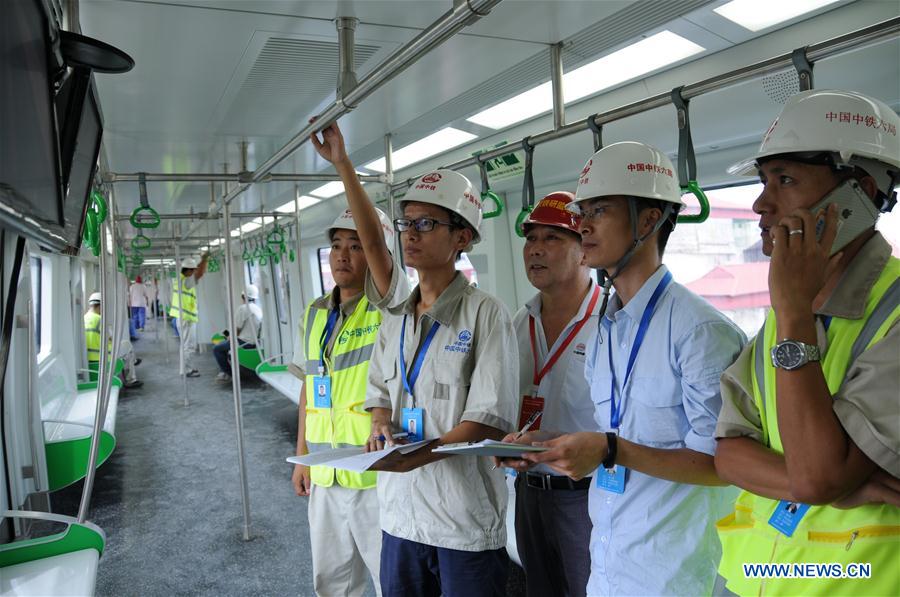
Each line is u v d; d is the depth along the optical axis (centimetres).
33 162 110
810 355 95
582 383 204
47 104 118
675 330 143
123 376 939
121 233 784
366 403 204
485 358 176
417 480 183
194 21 209
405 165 470
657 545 143
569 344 211
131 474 525
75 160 159
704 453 132
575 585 196
